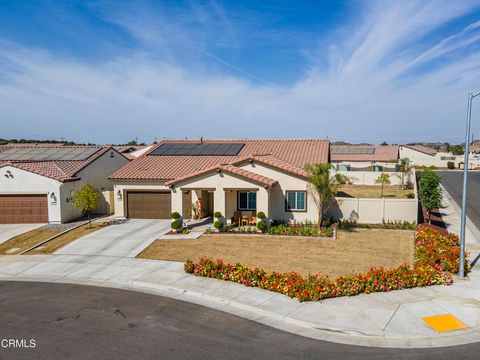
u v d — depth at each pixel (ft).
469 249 57.47
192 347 30.14
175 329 33.37
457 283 43.52
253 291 41.70
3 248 64.59
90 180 94.02
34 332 33.06
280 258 54.24
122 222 81.61
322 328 33.12
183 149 102.63
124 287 44.50
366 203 74.18
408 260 52.70
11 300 41.04
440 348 29.89
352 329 32.78
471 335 31.83
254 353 29.17
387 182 111.96
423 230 64.08
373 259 53.31
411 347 30.04
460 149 321.52
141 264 52.75
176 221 70.23
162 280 45.80
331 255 55.31
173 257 55.77
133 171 88.43
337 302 38.37
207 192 84.89
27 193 81.00
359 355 28.91
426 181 75.15
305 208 74.59
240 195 76.33
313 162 91.20
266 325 34.09
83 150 103.86
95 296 41.73
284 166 75.92
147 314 36.63
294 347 30.12
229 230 69.51
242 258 54.49
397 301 38.47
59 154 101.71
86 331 33.12
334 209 75.41
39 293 43.11
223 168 70.38
